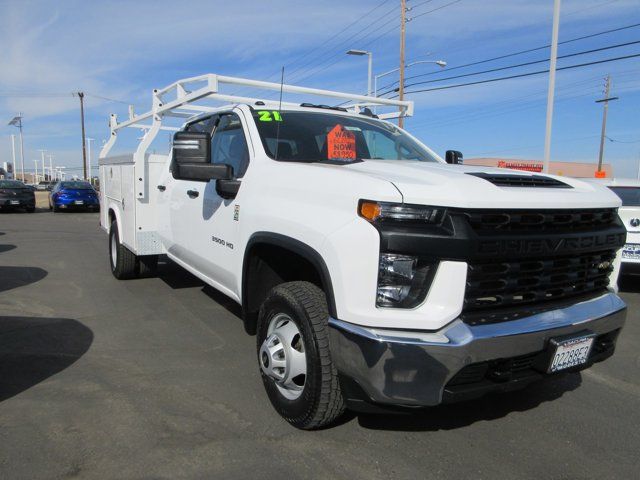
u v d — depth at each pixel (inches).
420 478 110.3
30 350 179.6
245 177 151.8
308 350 117.5
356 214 104.9
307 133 161.3
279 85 194.5
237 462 113.7
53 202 917.2
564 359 110.5
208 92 175.9
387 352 98.2
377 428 130.3
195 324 212.4
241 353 180.2
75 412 134.3
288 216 124.1
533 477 112.0
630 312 257.8
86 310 231.0
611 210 127.4
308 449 119.7
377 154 166.4
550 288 115.1
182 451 117.3
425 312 100.0
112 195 292.8
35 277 304.3
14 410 134.7
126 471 109.2
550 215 109.9
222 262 165.6
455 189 102.5
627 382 167.0
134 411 135.7
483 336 99.0
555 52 688.4
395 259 100.5
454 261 99.7
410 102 239.1
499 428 133.0
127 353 178.4
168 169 233.3
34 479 105.4
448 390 100.7
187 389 150.0
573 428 134.3
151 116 252.2
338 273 106.0
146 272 289.4
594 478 112.3
